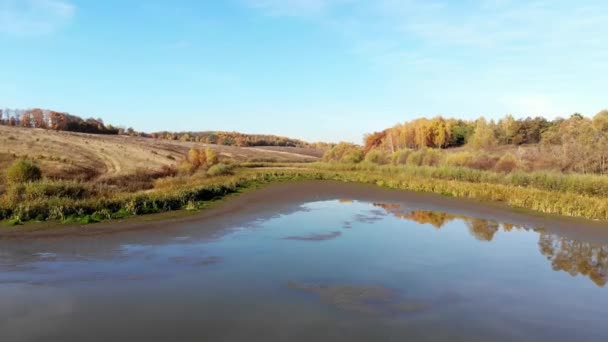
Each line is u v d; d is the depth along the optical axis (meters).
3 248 9.97
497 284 8.60
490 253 11.19
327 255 10.56
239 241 11.86
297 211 18.17
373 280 8.62
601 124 33.75
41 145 52.00
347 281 8.50
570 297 7.95
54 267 8.69
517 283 8.71
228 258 9.98
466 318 6.81
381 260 10.21
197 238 11.96
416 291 8.04
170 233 12.41
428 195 24.42
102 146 60.84
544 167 32.69
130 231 12.34
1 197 15.91
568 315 7.08
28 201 14.48
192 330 6.02
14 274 8.15
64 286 7.61
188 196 18.78
